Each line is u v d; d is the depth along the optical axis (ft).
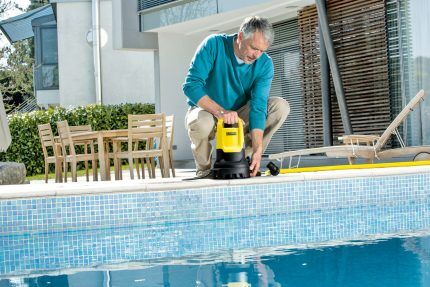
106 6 78.84
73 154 33.45
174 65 54.70
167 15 49.98
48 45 91.40
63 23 81.05
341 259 12.03
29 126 55.62
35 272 12.17
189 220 18.72
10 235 17.24
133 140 36.04
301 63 43.32
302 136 44.70
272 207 19.60
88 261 13.10
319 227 16.72
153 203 18.43
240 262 12.09
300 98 44.86
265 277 10.60
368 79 37.29
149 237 15.99
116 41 54.29
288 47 45.93
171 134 35.17
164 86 54.34
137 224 18.29
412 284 9.73
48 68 91.61
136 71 79.87
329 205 20.45
